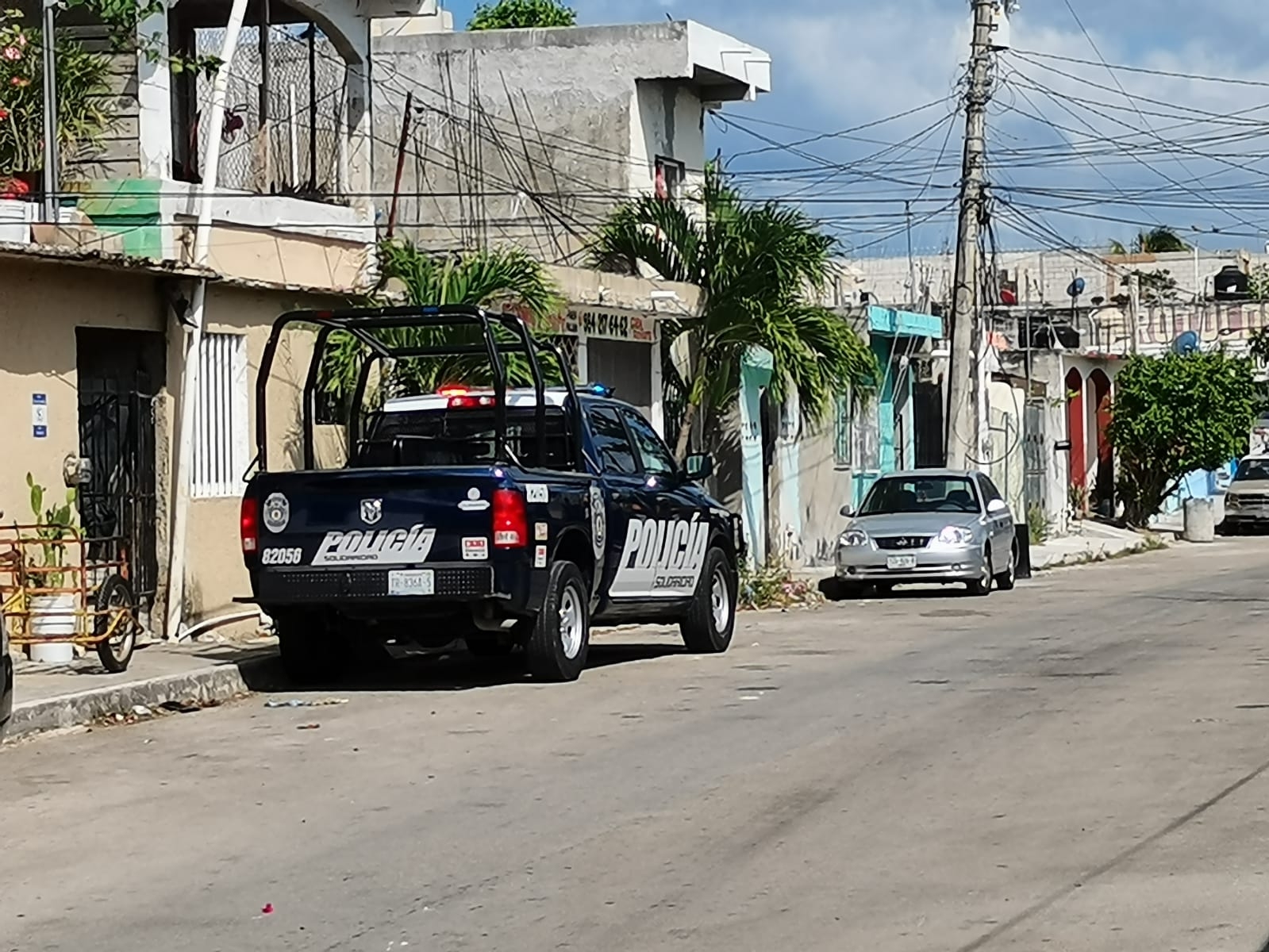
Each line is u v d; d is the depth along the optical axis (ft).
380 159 120.37
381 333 73.67
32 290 61.77
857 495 138.62
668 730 47.78
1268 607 85.81
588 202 116.67
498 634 61.21
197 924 28.94
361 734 48.52
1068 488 180.04
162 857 34.04
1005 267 269.85
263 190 81.76
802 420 127.24
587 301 93.30
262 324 74.69
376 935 27.99
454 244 116.98
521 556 54.80
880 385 137.49
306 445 63.67
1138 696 52.34
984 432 141.59
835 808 36.55
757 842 33.71
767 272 98.99
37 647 58.29
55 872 33.01
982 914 28.17
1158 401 179.83
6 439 60.54
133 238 69.46
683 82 120.67
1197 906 28.37
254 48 86.63
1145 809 35.78
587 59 117.19
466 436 62.44
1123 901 28.76
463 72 118.93
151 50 70.08
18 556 56.24
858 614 87.97
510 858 32.99
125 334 68.03
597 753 44.29
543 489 56.18
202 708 54.85
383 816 37.32
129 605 57.72
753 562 113.60
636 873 31.48
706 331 100.83
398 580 54.65
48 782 42.24
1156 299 245.86
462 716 51.29
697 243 100.83
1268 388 191.11
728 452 115.44
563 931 27.84
